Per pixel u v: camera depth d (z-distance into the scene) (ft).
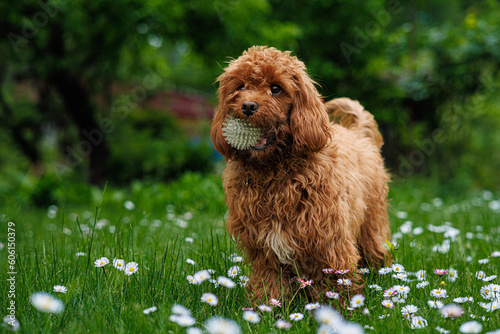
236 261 11.35
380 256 12.60
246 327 8.52
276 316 9.55
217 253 11.85
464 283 10.89
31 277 10.59
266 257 10.19
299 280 9.78
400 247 13.50
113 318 8.68
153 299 9.43
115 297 9.62
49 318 8.31
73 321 8.58
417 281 10.93
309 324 9.02
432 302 8.79
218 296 10.02
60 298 9.27
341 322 7.70
